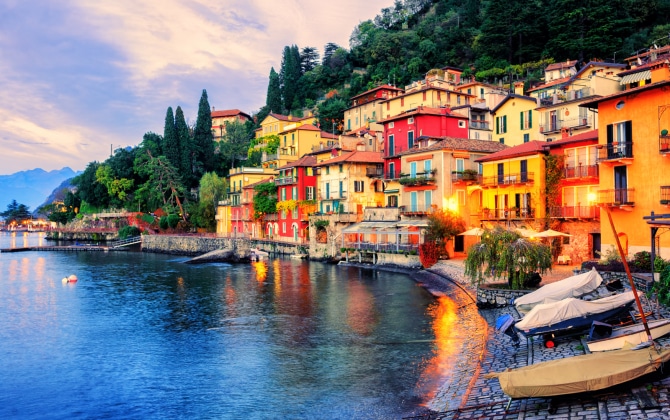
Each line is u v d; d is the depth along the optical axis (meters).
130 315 44.56
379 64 159.38
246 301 49.53
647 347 19.09
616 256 38.06
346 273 68.00
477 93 110.38
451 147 67.00
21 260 99.62
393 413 22.11
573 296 30.34
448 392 23.52
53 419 23.44
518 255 38.47
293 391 25.42
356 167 86.06
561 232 52.81
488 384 22.88
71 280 66.56
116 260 98.69
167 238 119.38
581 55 109.12
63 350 34.00
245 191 117.06
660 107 36.62
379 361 29.22
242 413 23.20
